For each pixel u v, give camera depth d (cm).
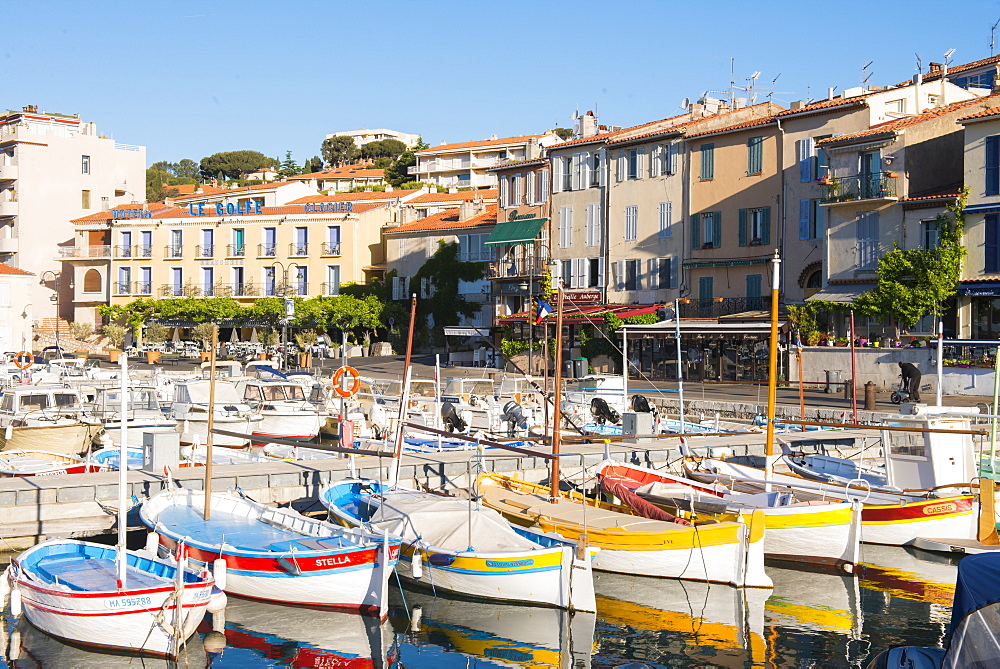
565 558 1898
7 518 2152
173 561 1802
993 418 2705
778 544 2267
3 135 9950
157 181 14850
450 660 1695
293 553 1848
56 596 1667
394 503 2211
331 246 8462
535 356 6228
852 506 2189
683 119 6356
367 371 6200
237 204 8725
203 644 1731
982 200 4503
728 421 3950
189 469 2523
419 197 9062
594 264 6494
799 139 5369
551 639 1789
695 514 2238
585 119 6950
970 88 6519
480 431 3431
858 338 4862
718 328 5153
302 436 3712
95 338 9138
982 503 2353
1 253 9819
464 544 2011
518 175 6950
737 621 1905
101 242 9388
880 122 5166
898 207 4778
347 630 1809
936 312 4569
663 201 6062
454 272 7725
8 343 7856
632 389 4631
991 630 1209
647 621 1898
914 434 2612
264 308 8144
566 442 3094
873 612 1967
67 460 2888
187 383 4050
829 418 3744
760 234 5575
